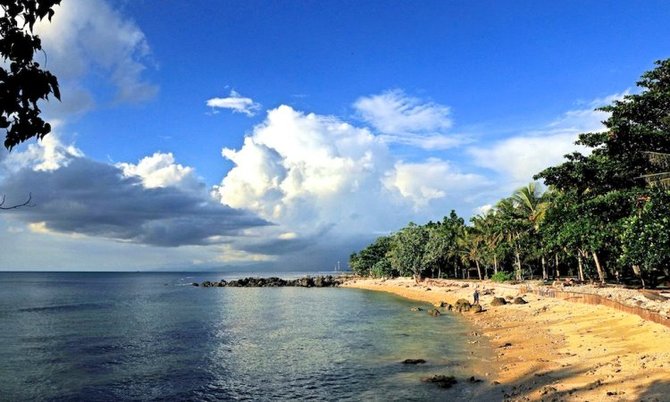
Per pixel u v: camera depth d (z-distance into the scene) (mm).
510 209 73812
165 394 22422
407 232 109125
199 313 59438
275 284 151375
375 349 31062
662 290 43125
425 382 21781
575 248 54219
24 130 5238
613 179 31469
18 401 21656
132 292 116562
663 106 29172
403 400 19547
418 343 32281
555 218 37688
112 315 57312
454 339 33375
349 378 23844
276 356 30312
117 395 22375
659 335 23156
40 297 94688
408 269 108688
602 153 31891
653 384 16203
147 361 29516
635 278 58000
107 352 32625
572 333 29766
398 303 68875
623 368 19078
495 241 82938
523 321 38688
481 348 29219
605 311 33688
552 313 39906
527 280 78188
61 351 33094
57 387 23781
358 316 52156
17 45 4930
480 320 42812
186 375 25812
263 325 46281
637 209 25438
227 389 23000
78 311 62906
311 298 87312
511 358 25234
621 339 24859
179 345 35156
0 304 75562
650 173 30156
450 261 114625
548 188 64438
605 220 31766
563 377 19578
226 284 156500
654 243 23109
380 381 22797
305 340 36312
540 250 64062
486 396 18828
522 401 17234
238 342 36156
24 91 5000
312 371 25781
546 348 26484
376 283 123938
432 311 49812
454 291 76812
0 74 4980
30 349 33875
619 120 29547
